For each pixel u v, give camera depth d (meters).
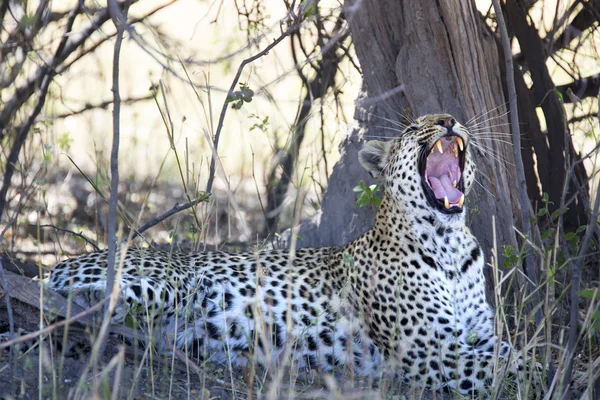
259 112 28.61
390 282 14.48
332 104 25.83
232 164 29.14
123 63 31.61
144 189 26.86
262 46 24.02
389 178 14.99
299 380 13.75
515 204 17.06
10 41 17.64
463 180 14.96
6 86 18.02
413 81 17.25
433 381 13.85
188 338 14.53
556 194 19.05
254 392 12.23
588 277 17.91
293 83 30.38
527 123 19.09
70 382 11.86
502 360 13.81
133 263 14.63
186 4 33.53
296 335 14.44
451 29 16.56
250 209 26.55
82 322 13.03
